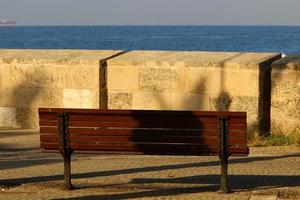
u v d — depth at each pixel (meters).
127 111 11.68
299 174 13.27
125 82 18.53
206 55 18.38
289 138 16.77
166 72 18.06
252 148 16.28
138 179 13.02
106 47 124.69
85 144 11.95
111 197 11.67
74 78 18.88
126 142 11.80
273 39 185.12
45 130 12.02
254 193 11.72
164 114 11.56
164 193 11.87
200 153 11.65
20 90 19.61
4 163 14.84
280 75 16.95
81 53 19.58
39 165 14.55
